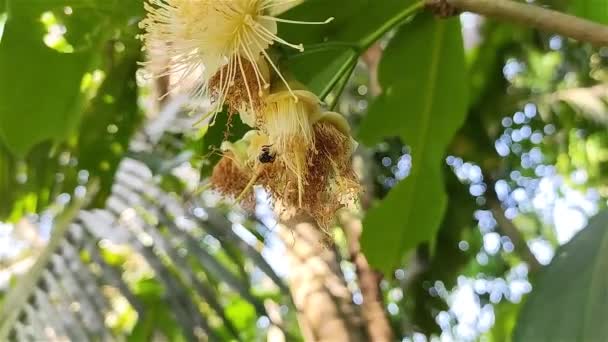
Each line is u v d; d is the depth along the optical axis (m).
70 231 0.26
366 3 0.23
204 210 0.25
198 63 0.18
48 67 0.24
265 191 0.19
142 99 0.35
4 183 0.32
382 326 0.31
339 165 0.19
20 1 0.22
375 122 0.28
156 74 0.19
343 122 0.19
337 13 0.23
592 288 0.18
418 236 0.29
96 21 0.23
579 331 0.17
